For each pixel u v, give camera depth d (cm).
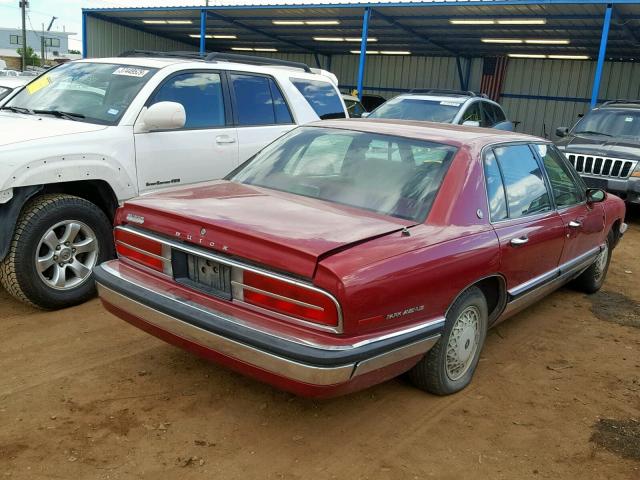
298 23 2127
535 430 352
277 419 341
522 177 436
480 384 405
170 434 318
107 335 433
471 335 382
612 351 483
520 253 400
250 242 293
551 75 2427
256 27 2314
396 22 1945
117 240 364
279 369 278
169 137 532
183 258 326
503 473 308
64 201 457
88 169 466
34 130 467
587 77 2358
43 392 351
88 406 339
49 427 316
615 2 1420
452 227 347
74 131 474
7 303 483
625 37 1808
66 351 405
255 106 629
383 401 369
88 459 293
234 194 366
